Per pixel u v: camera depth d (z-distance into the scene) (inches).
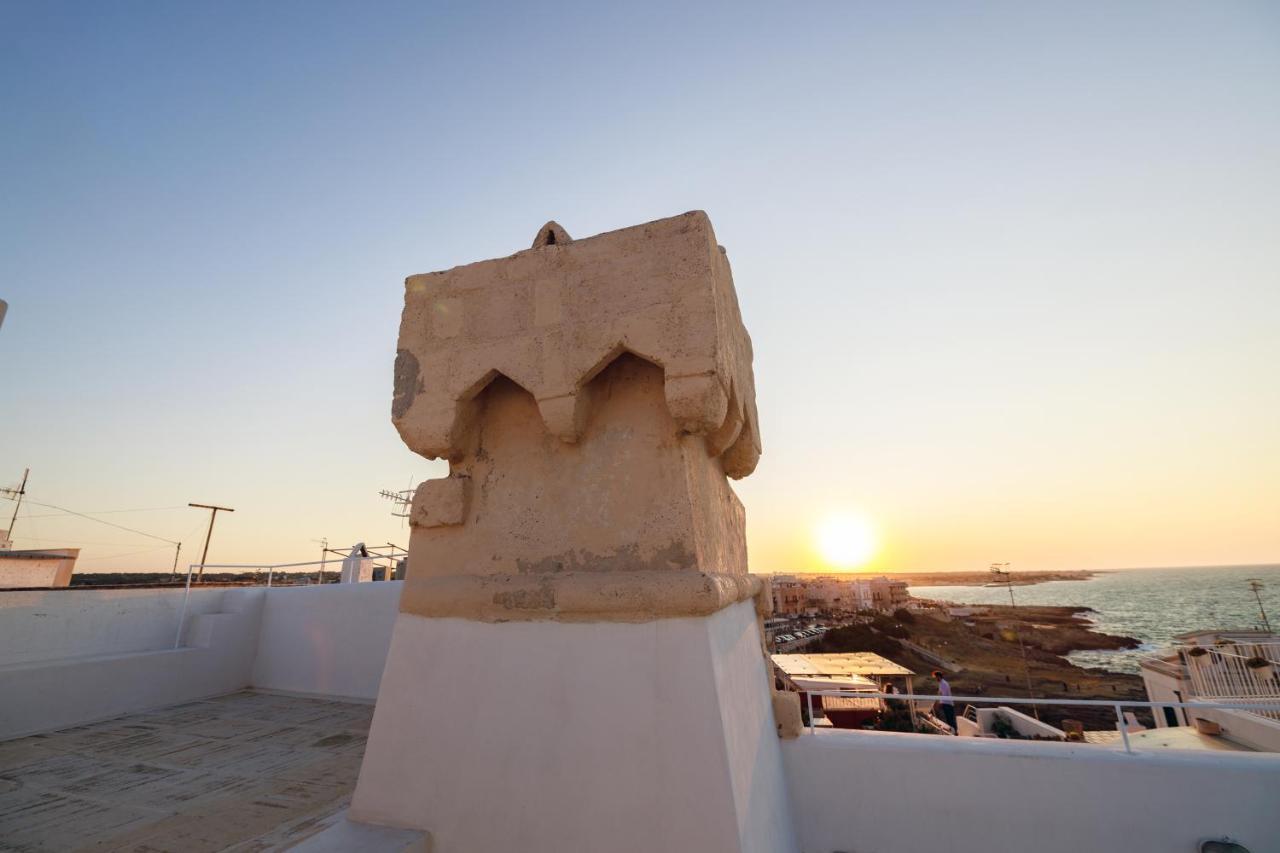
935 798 133.6
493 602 106.7
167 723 236.1
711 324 104.7
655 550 105.2
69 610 269.0
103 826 127.9
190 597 322.7
